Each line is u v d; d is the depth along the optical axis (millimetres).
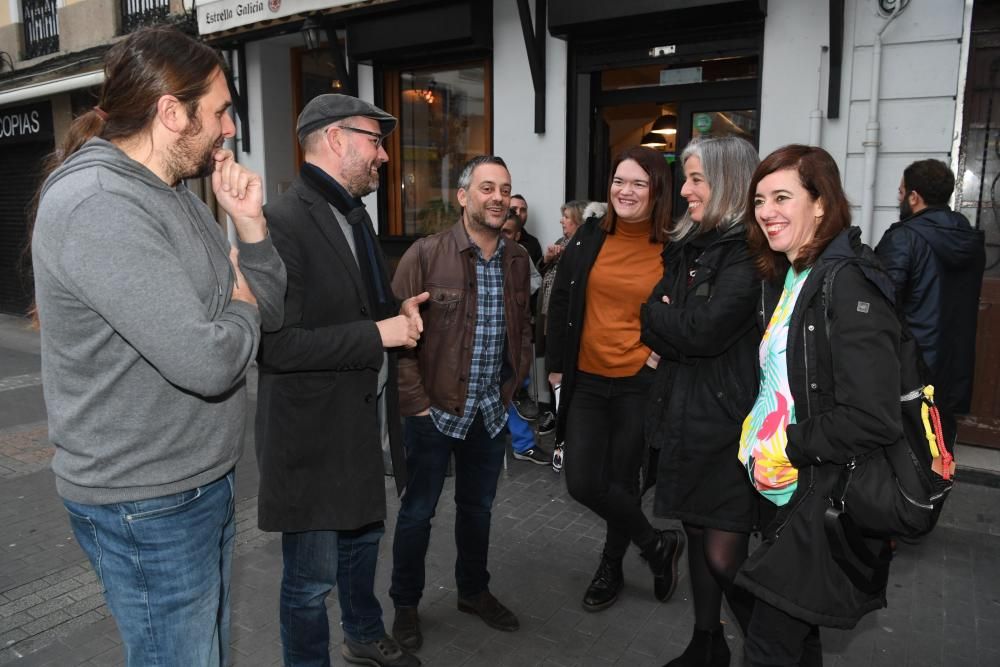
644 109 5797
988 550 3510
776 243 1934
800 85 4684
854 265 1775
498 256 2729
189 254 1509
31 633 2893
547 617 2973
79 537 1533
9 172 10711
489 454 2787
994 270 4516
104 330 1403
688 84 5371
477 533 2855
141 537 1487
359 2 5641
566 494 4254
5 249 10945
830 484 1783
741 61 5164
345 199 2146
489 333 2676
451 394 2625
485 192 2578
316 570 2178
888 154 4492
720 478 2262
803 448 1758
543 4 5516
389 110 6961
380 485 2180
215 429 1565
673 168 5594
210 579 1622
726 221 2316
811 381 1798
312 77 7902
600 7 4895
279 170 7867
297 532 2127
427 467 2670
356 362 2018
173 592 1542
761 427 1935
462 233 2646
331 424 2074
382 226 7160
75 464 1463
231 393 1603
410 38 6012
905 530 1698
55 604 3107
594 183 5945
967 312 3361
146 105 1460
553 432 5332
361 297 2137
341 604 2562
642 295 2738
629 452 2811
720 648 2424
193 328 1384
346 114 2100
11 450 5090
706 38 5008
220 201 1659
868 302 1729
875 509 1702
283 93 7789
